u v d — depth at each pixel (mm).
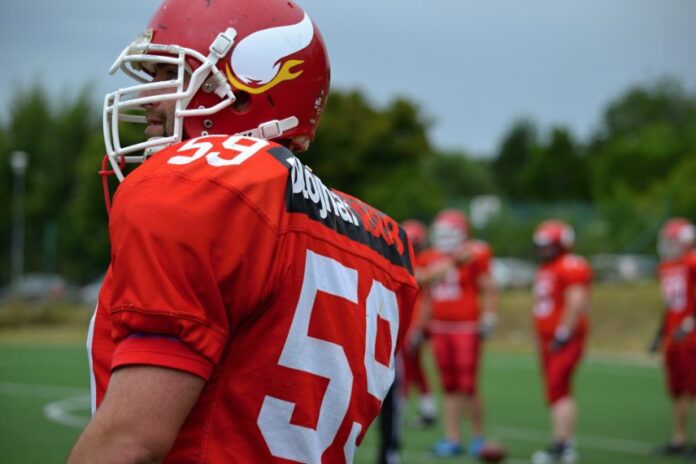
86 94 77188
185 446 3268
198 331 3074
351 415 3768
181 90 3719
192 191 3172
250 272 3219
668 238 18328
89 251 65125
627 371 30547
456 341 17266
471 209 56406
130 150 3746
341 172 56594
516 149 168750
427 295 19156
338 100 57844
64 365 31000
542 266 17078
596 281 50031
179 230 3098
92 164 64500
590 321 41000
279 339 3400
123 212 3174
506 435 19141
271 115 3877
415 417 21891
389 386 4141
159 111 3828
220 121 3811
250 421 3348
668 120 152250
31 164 75000
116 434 2977
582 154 135750
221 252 3152
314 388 3537
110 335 3404
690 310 17781
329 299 3627
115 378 3059
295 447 3461
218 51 3734
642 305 41688
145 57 3764
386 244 4309
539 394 25172
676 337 17500
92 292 57156
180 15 3793
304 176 3637
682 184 55062
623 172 106125
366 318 3881
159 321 3041
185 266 3086
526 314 43375
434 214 55688
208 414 3287
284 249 3387
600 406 23172
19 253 64875
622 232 51844
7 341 40969
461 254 15109
